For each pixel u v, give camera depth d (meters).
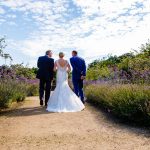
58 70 11.19
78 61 12.17
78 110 10.61
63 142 6.32
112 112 9.59
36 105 12.34
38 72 11.70
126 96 8.97
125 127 7.64
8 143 6.30
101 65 25.03
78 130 7.42
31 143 6.28
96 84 15.32
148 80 11.74
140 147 5.83
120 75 13.84
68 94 10.83
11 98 12.41
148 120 7.68
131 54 18.62
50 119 8.90
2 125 8.12
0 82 12.46
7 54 13.03
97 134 6.96
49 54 11.71
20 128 7.73
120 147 5.87
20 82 16.84
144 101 8.10
